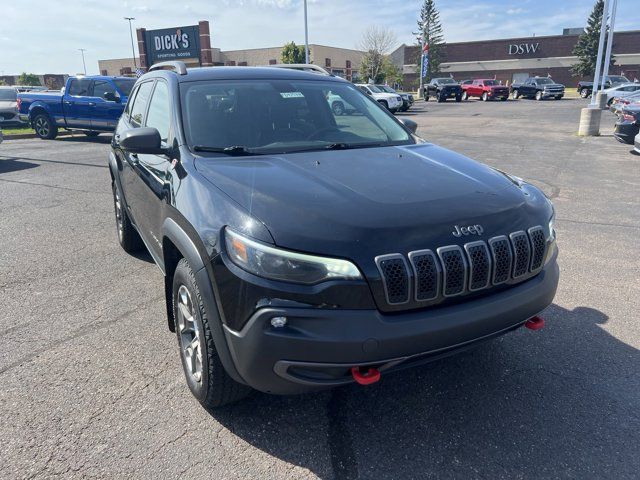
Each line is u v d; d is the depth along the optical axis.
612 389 2.97
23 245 5.61
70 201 7.68
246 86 3.72
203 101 3.46
